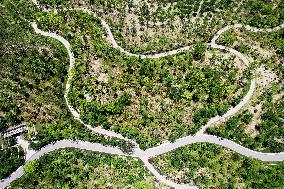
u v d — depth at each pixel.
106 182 88.31
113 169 90.31
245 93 101.50
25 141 93.94
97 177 89.06
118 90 101.12
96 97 99.81
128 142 94.12
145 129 95.62
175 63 105.44
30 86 100.38
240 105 99.75
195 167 90.94
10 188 87.62
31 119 96.19
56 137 94.06
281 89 102.69
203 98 99.94
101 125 96.56
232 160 92.31
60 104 98.88
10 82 100.50
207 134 95.69
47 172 89.25
